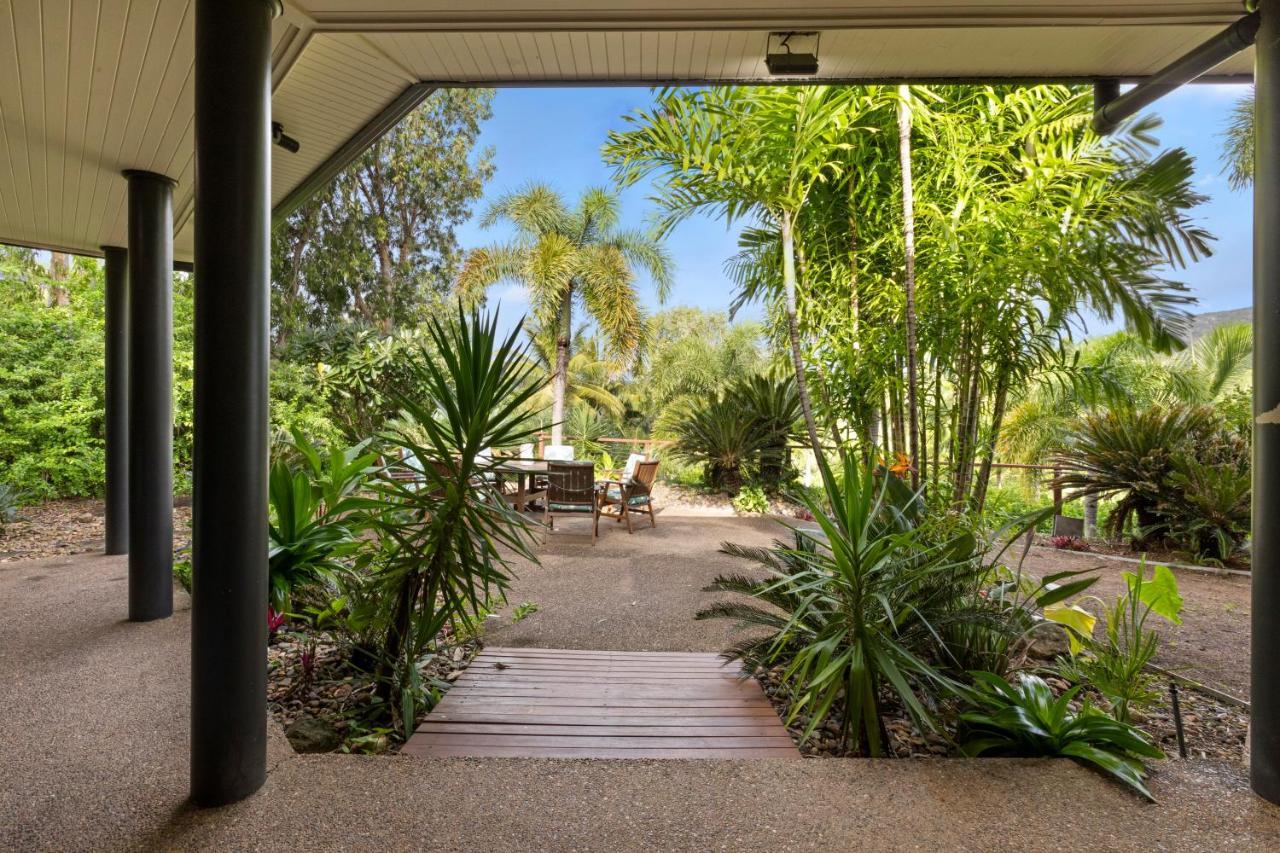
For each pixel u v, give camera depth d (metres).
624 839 1.52
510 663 2.84
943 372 4.15
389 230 17.91
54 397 7.39
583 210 11.02
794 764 1.90
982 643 2.45
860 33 2.28
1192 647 3.17
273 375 9.29
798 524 6.77
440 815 1.61
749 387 8.78
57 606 3.48
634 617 3.62
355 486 3.01
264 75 1.71
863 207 4.40
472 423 2.34
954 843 1.52
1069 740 1.98
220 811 1.62
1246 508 4.89
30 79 2.38
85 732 2.04
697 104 3.75
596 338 11.69
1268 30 1.78
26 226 4.15
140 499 3.25
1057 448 7.08
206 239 1.64
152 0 1.92
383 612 2.36
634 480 6.54
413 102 2.78
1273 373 1.72
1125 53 2.43
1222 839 1.54
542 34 2.29
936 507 3.40
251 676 1.69
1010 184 3.76
